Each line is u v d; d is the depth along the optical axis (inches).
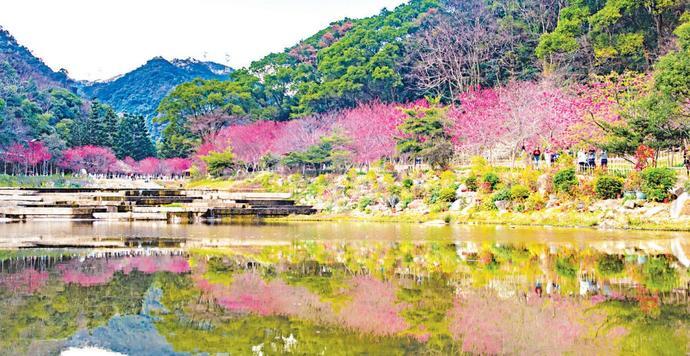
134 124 4579.2
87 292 548.7
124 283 593.6
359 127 2345.0
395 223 1401.3
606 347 375.2
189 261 750.5
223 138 3152.1
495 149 2198.6
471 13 3420.3
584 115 1731.1
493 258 762.2
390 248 882.8
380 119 2325.3
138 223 1472.7
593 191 1294.3
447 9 3683.6
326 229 1247.5
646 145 1386.6
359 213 1626.5
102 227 1327.5
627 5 2429.9
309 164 2428.6
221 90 3727.9
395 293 543.8
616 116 1658.5
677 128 1359.5
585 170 1469.0
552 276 625.3
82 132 4015.8
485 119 2014.0
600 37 2559.1
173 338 400.2
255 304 500.7
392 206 1590.8
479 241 957.8
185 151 4097.0
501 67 3038.9
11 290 556.1
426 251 843.4
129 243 968.3
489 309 478.3
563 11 2741.1
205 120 3543.3
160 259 768.9
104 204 1670.8
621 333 406.9
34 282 597.3
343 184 1899.6
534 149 1752.0
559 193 1334.9
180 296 531.8
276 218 1610.5
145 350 372.2
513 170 1608.0
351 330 419.2
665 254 780.6
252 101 3730.3
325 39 4367.6
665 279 603.2
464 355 362.3
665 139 1382.9
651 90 1584.6
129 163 4104.3
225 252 845.2
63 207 1642.5
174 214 1599.4
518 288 562.9
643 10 2581.2
